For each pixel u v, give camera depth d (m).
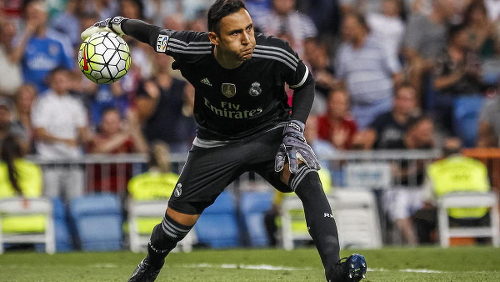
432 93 51.12
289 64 18.81
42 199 37.22
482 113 48.34
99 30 20.62
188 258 31.67
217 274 25.62
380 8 55.75
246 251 34.12
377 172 41.56
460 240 41.19
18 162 38.94
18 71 47.66
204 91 19.11
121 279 24.27
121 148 44.16
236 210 41.12
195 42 18.80
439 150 43.59
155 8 53.44
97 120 47.44
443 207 38.75
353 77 50.75
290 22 51.00
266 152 19.38
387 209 41.22
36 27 48.31
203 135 19.64
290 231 38.31
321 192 18.58
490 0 56.97
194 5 54.59
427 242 40.69
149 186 39.03
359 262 16.77
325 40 53.97
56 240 39.28
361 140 44.91
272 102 19.42
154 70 46.78
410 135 44.38
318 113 48.59
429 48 52.72
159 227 19.50
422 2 54.62
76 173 40.38
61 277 25.27
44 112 45.06
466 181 40.38
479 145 48.31
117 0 51.59
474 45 52.78
